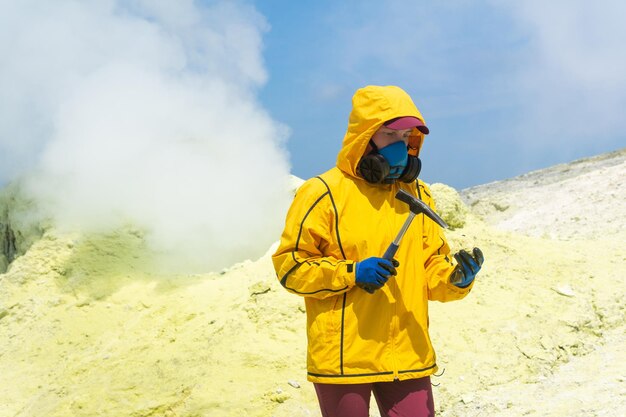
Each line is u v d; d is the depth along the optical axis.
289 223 3.21
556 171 19.53
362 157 3.22
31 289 8.48
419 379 3.20
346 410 3.11
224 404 5.42
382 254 3.17
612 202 12.49
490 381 5.38
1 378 6.97
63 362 7.02
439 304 6.28
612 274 6.66
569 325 5.89
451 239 7.06
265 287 6.59
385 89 3.22
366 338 3.09
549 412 4.71
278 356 5.79
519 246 7.25
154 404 5.67
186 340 6.43
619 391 4.77
